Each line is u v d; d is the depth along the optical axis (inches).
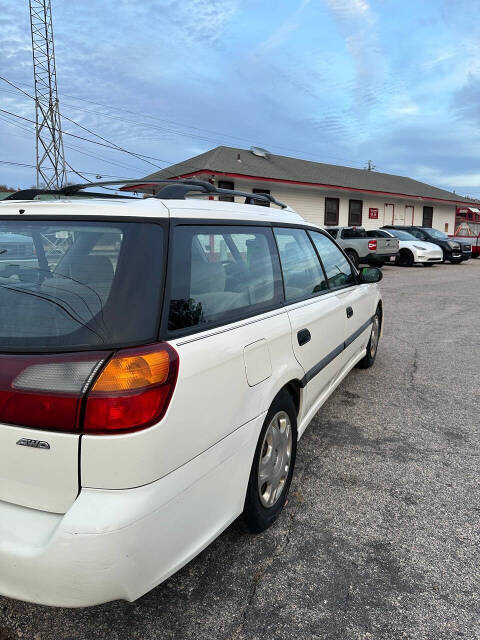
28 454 63.1
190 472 70.1
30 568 60.9
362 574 88.6
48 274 72.4
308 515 106.3
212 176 724.7
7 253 75.8
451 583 86.4
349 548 95.6
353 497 113.3
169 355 66.4
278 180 777.6
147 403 62.4
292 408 107.7
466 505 110.2
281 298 107.8
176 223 79.0
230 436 79.6
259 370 88.9
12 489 65.6
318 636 75.6
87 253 71.8
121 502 61.5
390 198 1058.1
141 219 75.2
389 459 131.9
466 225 1145.4
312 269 132.9
